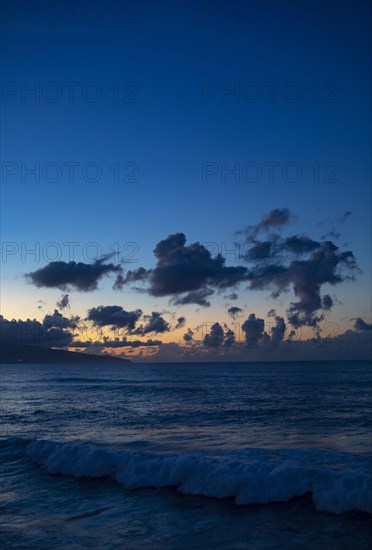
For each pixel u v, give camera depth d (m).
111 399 33.41
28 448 13.12
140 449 13.52
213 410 24.98
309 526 7.47
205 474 9.77
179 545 6.75
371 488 8.45
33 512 8.41
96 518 8.02
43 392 42.56
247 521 7.75
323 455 11.79
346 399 31.52
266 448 13.54
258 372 93.25
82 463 11.31
